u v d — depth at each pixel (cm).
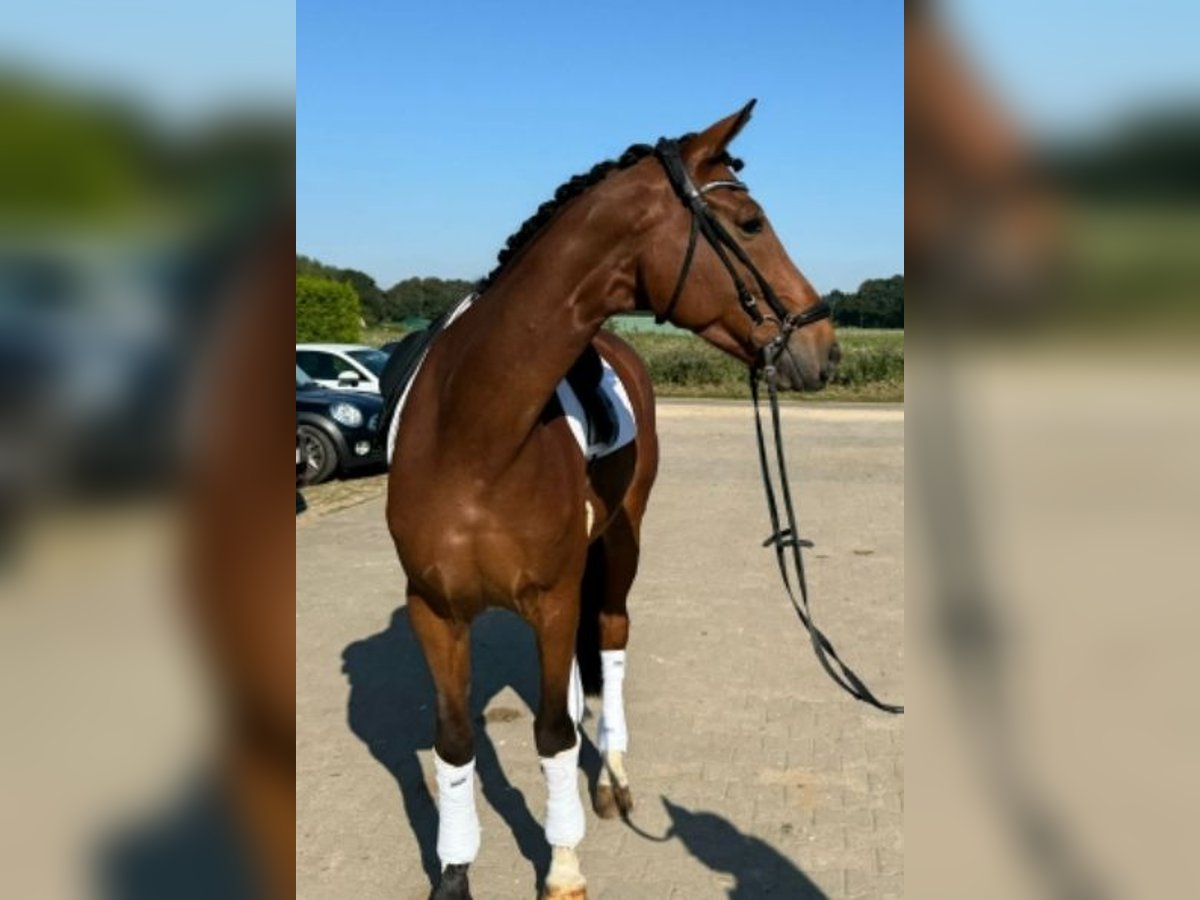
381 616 614
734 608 615
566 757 286
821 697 468
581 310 250
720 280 247
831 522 890
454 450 255
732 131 247
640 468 377
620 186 250
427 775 394
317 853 336
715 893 309
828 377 254
